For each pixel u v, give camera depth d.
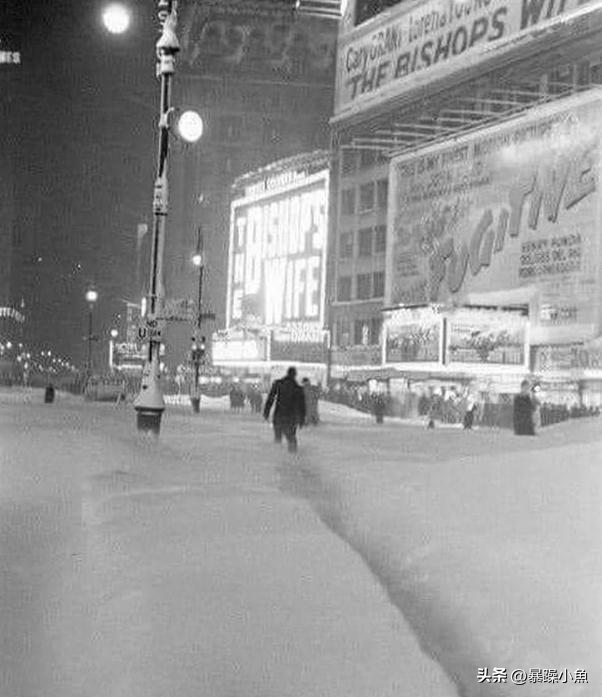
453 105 86.75
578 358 64.50
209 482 14.30
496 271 73.25
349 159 102.12
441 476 11.63
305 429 33.09
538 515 8.54
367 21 95.56
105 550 9.10
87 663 6.20
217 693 5.40
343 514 11.04
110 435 21.88
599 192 64.94
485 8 80.44
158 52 24.05
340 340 100.62
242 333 99.94
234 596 7.20
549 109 69.19
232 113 161.00
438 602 6.73
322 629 6.41
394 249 85.81
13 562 8.88
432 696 5.25
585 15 70.56
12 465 15.26
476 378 63.97
